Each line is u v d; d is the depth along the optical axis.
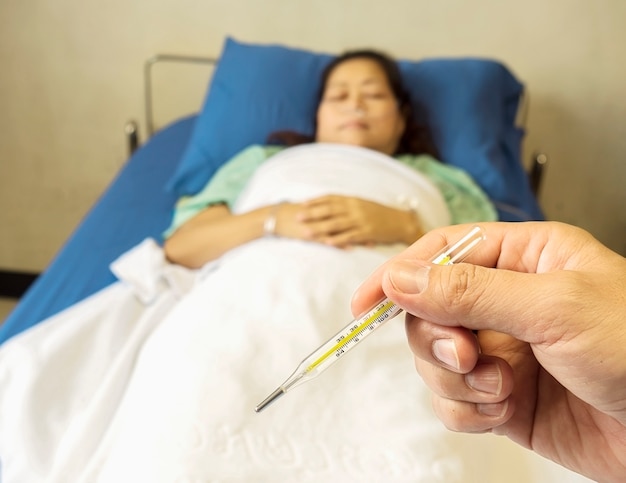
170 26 2.16
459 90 1.94
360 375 0.94
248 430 0.85
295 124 1.91
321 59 2.00
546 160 2.19
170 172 1.93
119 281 1.45
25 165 2.34
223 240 1.35
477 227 0.67
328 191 1.42
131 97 2.25
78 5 2.11
